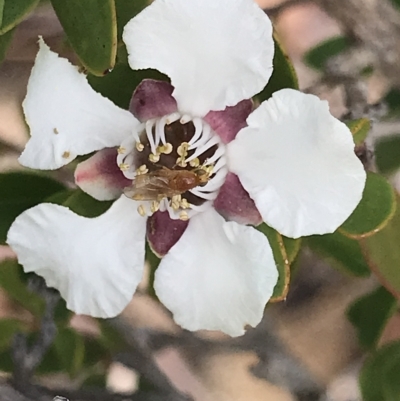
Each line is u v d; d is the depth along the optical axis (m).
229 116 0.05
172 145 0.05
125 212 0.05
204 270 0.05
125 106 0.05
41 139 0.05
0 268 0.06
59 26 0.06
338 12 0.06
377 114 0.06
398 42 0.06
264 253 0.05
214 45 0.05
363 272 0.06
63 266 0.05
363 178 0.05
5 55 0.06
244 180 0.05
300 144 0.05
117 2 0.05
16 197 0.06
